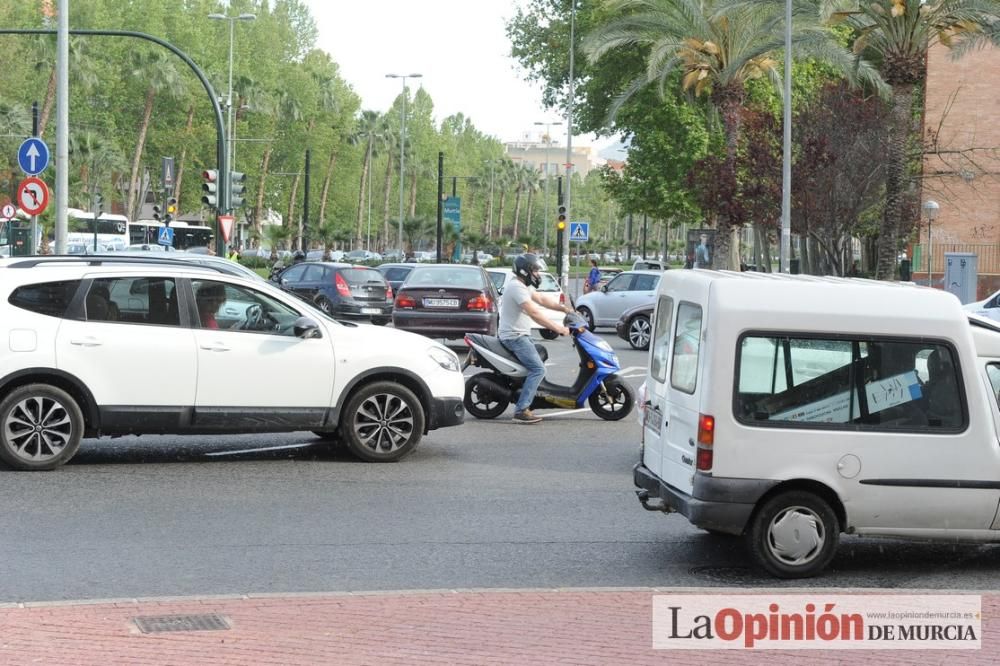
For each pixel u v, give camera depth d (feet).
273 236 274.77
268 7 362.33
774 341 26.02
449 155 474.49
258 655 19.12
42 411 36.76
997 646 20.65
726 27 127.75
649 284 111.75
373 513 32.12
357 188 418.72
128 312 37.65
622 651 19.86
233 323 38.58
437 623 21.27
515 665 18.95
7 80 252.83
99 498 33.06
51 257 39.32
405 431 40.01
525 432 47.78
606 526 31.37
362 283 107.55
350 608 22.17
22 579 24.70
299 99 350.02
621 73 183.93
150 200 379.96
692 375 26.76
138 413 37.27
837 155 123.65
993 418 26.58
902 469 26.22
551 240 450.71
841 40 154.71
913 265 143.95
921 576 27.20
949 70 145.69
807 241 153.07
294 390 38.68
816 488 26.43
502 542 29.22
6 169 258.37
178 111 305.53
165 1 303.89
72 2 284.20
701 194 133.08
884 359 26.32
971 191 145.07
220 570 25.84
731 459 25.82
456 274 81.92
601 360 50.06
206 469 37.91
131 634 20.11
